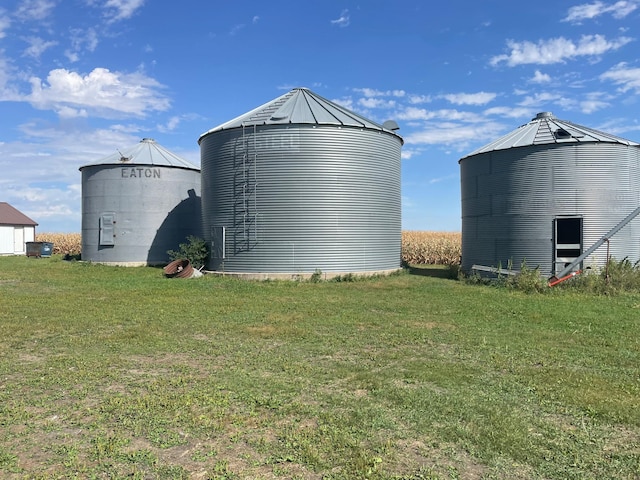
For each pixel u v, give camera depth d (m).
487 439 5.04
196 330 10.19
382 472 4.39
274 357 8.16
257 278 19.17
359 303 13.66
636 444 4.98
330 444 4.94
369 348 8.79
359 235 19.89
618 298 14.68
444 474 4.39
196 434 5.18
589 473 4.43
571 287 16.48
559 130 18.62
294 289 16.62
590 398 6.16
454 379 6.98
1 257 35.53
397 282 18.88
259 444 4.96
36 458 4.68
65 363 7.77
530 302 13.84
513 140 19.53
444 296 15.11
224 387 6.62
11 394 6.40
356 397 6.30
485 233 20.03
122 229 27.19
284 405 5.98
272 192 19.20
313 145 19.16
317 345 8.99
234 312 12.17
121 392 6.48
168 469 4.46
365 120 21.23
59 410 5.84
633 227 18.17
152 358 8.14
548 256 18.08
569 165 17.81
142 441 5.04
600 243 17.20
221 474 4.38
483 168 20.11
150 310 12.39
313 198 19.17
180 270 19.97
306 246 19.14
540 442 5.01
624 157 17.91
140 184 27.30
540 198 18.20
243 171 19.56
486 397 6.27
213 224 20.75
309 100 21.38
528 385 6.73
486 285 18.25
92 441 5.03
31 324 10.67
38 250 36.78
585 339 9.41
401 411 5.81
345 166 19.55
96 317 11.48
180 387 6.64
